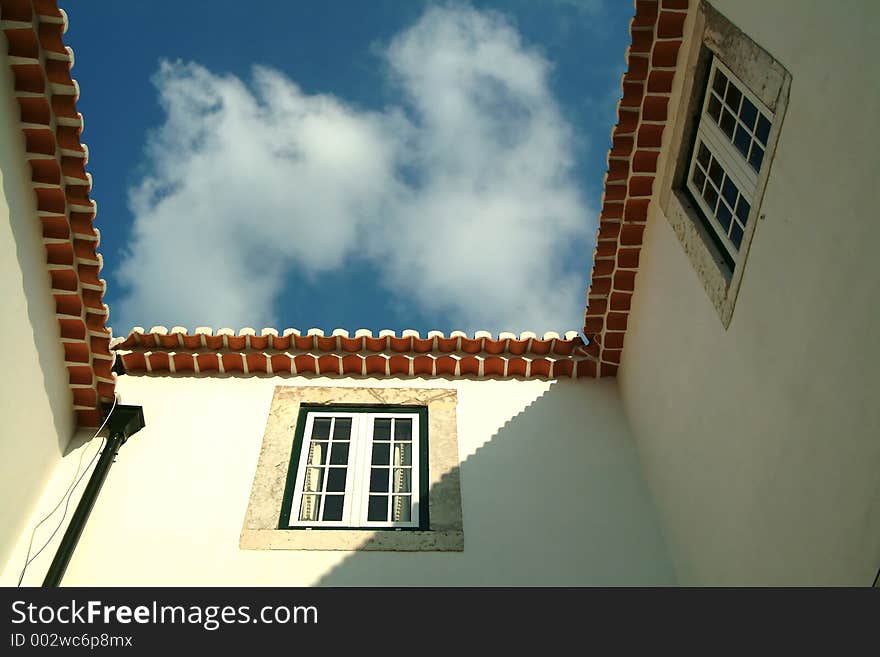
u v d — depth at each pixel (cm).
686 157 503
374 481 530
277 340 582
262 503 489
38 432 478
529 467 531
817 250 344
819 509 330
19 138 448
